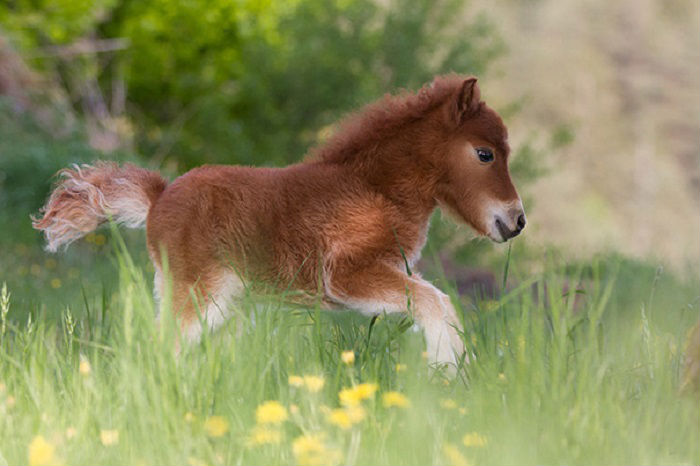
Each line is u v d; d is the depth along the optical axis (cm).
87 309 976
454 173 1072
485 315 909
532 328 847
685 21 10581
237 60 4094
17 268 2003
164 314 827
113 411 735
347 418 677
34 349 838
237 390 759
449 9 3638
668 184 9888
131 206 1084
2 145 2575
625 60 10356
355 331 956
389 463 661
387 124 1075
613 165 9850
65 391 786
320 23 3631
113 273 1898
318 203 1045
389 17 3559
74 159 2545
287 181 1054
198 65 4166
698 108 10269
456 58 3597
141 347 778
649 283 1605
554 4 10519
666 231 9688
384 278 1028
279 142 3603
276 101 3681
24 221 2344
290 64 3562
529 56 10038
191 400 736
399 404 729
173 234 1027
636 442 707
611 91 10194
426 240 1109
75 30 3984
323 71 3562
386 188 1066
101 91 4256
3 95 2942
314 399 738
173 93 4175
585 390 756
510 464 666
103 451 682
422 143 1066
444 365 900
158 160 3969
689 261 2112
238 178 1049
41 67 3891
